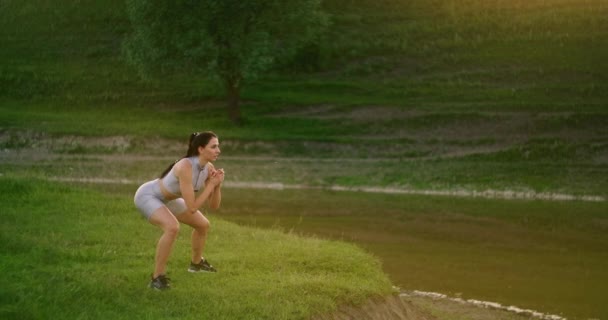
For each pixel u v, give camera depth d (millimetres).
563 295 15789
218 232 15039
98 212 16609
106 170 40031
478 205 32281
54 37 70188
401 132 46625
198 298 9992
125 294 9977
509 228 25797
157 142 44375
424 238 23062
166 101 55906
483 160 40906
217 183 10398
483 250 21297
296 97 55094
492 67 60812
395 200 33406
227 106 54219
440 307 14398
